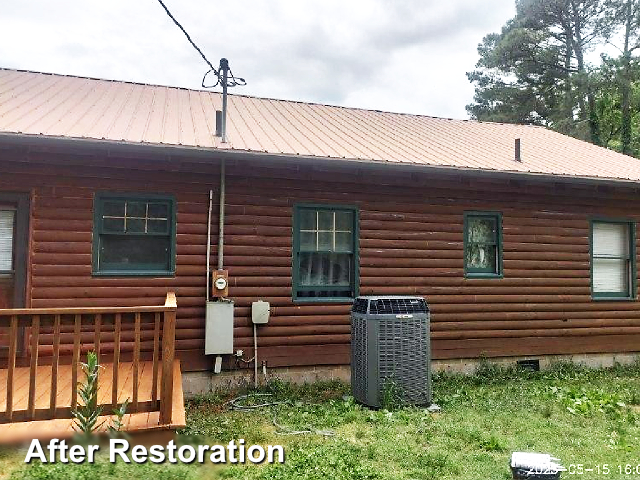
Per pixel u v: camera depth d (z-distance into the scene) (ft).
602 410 21.30
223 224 23.95
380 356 20.76
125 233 22.58
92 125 22.85
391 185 27.12
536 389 24.68
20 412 13.94
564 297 30.40
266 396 22.77
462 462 15.12
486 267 29.27
